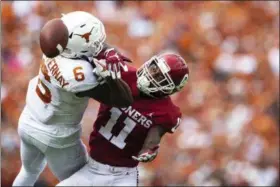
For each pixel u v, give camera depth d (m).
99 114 17.88
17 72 31.45
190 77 32.03
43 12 33.06
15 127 30.89
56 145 17.36
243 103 31.75
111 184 18.06
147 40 32.88
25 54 32.09
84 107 17.03
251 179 30.34
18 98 31.05
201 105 31.36
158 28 32.97
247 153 30.55
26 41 32.56
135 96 17.16
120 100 15.88
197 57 32.97
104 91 15.95
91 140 18.08
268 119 30.92
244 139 30.66
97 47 15.84
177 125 17.53
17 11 32.72
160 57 16.80
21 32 32.59
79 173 18.12
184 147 30.69
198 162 30.53
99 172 18.05
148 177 30.30
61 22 15.42
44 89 16.81
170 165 30.47
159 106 17.28
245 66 32.75
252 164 30.55
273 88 32.28
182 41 32.88
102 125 17.84
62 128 17.20
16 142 30.70
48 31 15.27
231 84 32.41
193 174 30.34
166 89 16.80
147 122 17.31
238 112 31.36
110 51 15.66
